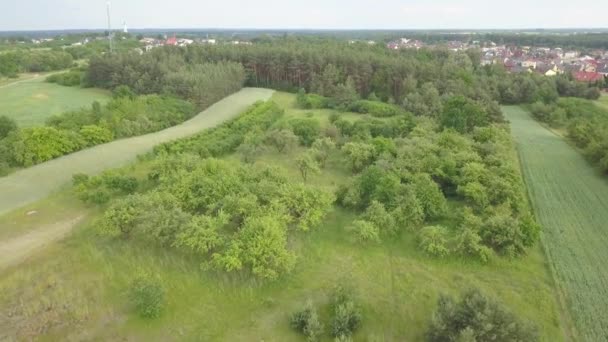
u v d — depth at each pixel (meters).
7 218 37.00
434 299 27.09
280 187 37.28
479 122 63.91
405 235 34.72
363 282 28.75
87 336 23.86
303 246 32.91
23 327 24.47
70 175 47.28
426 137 56.00
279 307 26.28
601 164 49.41
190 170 43.03
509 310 22.61
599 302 26.64
